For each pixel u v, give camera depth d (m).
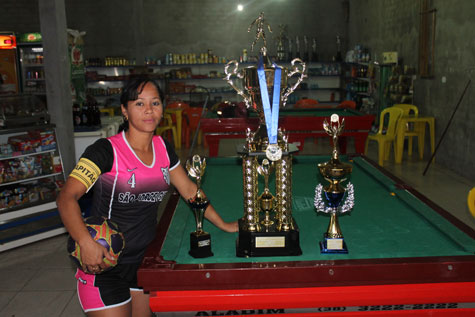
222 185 2.89
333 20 11.95
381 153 6.81
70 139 4.87
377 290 1.53
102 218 1.59
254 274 1.49
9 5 11.36
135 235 1.72
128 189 1.64
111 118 5.89
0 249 3.89
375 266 1.50
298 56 11.84
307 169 3.31
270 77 1.59
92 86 11.72
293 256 1.62
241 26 11.94
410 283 1.54
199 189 1.67
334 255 1.63
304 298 1.52
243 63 11.78
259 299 1.52
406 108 7.33
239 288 1.52
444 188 5.54
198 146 8.55
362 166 3.16
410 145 7.25
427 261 1.52
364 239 1.86
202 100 11.52
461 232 1.86
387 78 8.43
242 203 2.48
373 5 9.91
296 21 11.95
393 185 2.62
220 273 1.49
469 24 5.91
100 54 11.99
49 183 4.44
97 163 1.56
